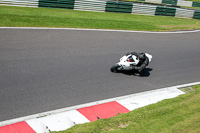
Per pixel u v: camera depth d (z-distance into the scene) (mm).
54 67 19312
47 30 28938
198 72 22516
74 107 14141
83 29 31594
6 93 14773
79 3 42438
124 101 15555
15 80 16484
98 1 43719
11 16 32219
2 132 11336
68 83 17047
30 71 18109
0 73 17172
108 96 16047
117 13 45812
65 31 29562
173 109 14719
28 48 22625
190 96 17047
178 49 28750
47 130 11812
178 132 12297
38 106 13859
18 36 25500
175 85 19188
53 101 14562
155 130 12266
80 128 11906
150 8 48500
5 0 38188
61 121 12664
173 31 38000
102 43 27031
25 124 12109
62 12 39469
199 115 14148
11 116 12695
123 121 12930
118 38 29906
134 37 31453
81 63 20797
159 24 41656
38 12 36938
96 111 14000
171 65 23359
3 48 21844
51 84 16578
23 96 14695
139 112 14016
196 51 28891
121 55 24016
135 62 19000
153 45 29000
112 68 19781
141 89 17734
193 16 52562
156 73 21078
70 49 23781
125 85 18016
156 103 15531
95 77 18594
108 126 12391
